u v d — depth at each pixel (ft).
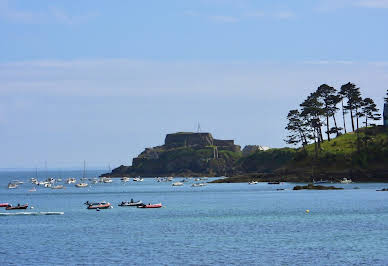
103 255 515.91
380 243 548.31
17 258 507.30
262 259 485.56
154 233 651.25
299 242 565.53
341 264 460.14
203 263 474.08
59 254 524.11
